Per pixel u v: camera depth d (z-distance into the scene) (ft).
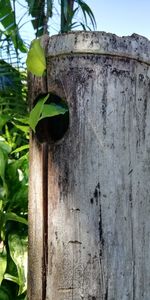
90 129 1.26
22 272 1.65
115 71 1.27
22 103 2.25
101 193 1.25
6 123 2.16
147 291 1.32
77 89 1.27
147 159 1.33
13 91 2.34
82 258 1.25
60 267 1.27
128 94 1.29
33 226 1.35
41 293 1.30
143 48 1.32
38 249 1.32
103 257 1.24
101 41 1.27
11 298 1.73
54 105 1.31
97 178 1.25
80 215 1.25
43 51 1.31
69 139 1.27
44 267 1.30
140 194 1.30
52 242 1.28
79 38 1.28
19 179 1.77
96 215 1.25
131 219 1.28
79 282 1.24
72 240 1.26
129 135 1.28
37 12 2.61
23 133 2.10
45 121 1.35
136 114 1.30
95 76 1.27
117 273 1.25
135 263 1.28
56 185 1.28
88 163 1.25
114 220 1.25
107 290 1.24
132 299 1.27
